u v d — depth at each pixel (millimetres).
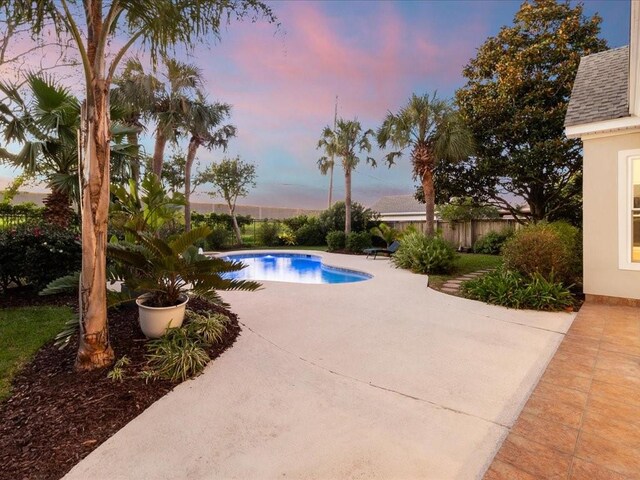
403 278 8641
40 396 2723
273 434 2357
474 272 9609
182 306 3941
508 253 6902
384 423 2484
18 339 3930
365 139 17469
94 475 1965
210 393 2908
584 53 11555
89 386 2848
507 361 3582
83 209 3006
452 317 5176
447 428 2422
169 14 3242
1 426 2375
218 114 14477
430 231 11891
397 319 5074
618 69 7332
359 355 3748
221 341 3994
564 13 12141
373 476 1958
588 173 5910
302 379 3180
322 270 12523
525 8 12648
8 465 2020
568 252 6391
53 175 6863
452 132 11234
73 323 3639
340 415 2592
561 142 10891
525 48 12672
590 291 5941
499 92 12461
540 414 2529
